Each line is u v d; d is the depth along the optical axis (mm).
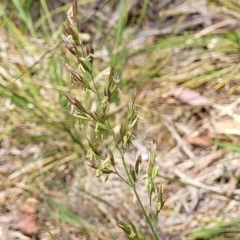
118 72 322
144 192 274
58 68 342
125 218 263
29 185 286
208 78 330
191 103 318
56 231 265
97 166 165
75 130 293
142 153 294
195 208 267
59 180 289
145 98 324
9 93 323
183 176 282
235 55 341
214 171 282
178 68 342
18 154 308
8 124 320
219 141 296
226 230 241
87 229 261
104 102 161
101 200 261
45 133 313
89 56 158
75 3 154
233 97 319
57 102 322
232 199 259
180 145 298
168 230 256
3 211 278
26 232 267
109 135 298
